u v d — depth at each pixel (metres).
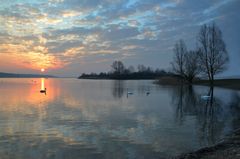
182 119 22.30
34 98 42.47
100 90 64.06
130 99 40.66
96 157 12.27
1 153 12.83
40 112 26.36
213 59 76.00
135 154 12.62
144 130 17.84
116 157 12.23
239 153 11.48
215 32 75.81
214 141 14.82
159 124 20.00
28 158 12.16
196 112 26.61
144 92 55.81
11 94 51.53
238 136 15.20
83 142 14.79
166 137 15.85
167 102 36.41
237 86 67.06
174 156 12.18
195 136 16.08
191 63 85.88
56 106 31.44
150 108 29.70
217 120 21.83
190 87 73.12
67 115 24.39
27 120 21.73
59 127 18.88
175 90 61.78
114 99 40.66
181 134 16.64
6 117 23.25
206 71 77.81
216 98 41.31
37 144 14.41
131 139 15.40
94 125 19.61
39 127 18.88
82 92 57.16
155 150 13.22
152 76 189.25
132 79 190.12
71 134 16.72
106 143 14.56
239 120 21.83
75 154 12.70
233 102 35.91
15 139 15.45
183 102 36.41
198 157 11.38
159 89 66.25
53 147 13.82
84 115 24.38
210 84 77.06
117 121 21.25
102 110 27.84
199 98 41.97
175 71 89.94
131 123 20.39
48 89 69.69
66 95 48.84
